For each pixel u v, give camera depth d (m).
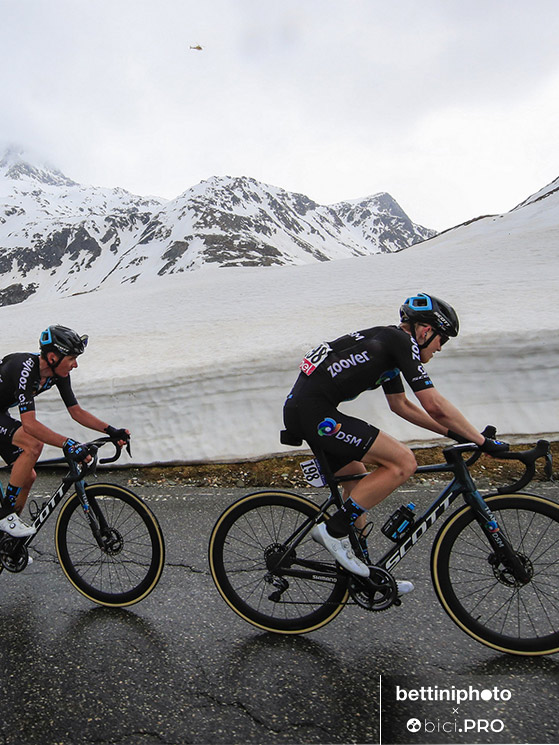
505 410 6.25
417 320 2.58
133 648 2.69
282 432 2.83
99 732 2.14
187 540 3.91
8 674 2.52
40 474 5.95
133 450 6.40
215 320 17.33
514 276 19.89
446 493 2.61
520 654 2.51
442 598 2.63
